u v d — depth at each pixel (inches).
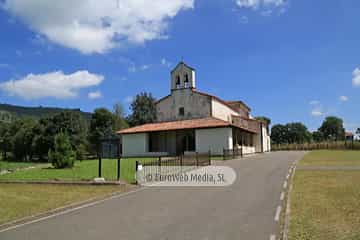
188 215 356.5
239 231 289.9
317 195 441.4
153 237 279.9
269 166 877.2
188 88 1745.8
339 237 263.1
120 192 536.7
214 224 315.6
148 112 2906.0
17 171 992.2
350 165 855.1
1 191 568.4
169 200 448.1
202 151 1485.0
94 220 350.0
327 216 329.7
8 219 370.6
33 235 301.0
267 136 2236.7
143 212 379.2
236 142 1589.6
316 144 2460.6
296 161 1030.4
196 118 1699.1
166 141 1669.5
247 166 894.4
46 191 559.2
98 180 633.0
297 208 368.5
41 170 955.3
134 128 1743.4
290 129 4488.2
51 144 2166.6
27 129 2527.1
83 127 2359.7
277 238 267.7
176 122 1672.0
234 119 1882.4
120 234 292.8
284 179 615.8
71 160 1018.7
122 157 1608.0
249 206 392.8
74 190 563.8
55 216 378.6
